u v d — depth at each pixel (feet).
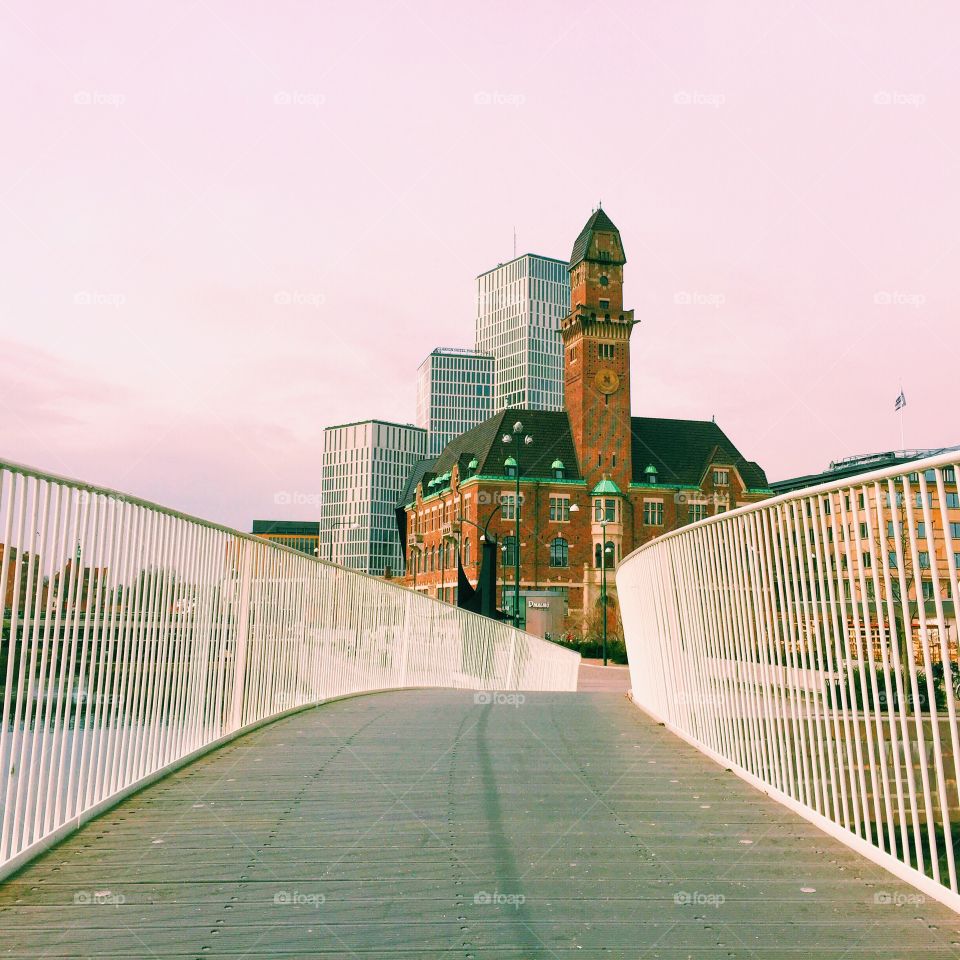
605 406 256.11
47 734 14.12
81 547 15.19
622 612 41.68
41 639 13.93
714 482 262.06
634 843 15.03
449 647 64.18
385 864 13.71
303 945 10.60
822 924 11.42
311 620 35.09
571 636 218.18
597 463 253.24
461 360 599.98
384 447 570.46
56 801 14.55
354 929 11.10
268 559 29.27
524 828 15.93
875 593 13.56
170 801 17.60
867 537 13.96
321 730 27.89
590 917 11.60
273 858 13.94
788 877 13.29
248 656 27.14
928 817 12.50
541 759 22.77
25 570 13.20
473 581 244.83
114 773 17.10
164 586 19.74
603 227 260.42
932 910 11.87
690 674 25.57
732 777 20.58
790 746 17.70
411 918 11.50
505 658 80.53
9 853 12.95
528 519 246.88
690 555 25.48
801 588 16.93
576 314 257.34
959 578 11.41
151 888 12.47
